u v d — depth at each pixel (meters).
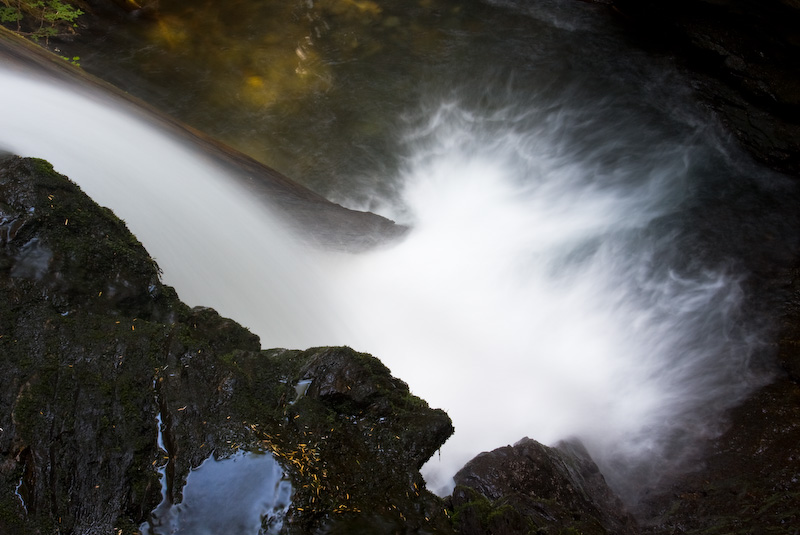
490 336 8.66
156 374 3.97
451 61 14.01
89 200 4.56
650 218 10.59
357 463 4.05
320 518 3.63
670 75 12.79
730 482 6.56
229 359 4.41
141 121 8.62
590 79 13.36
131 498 3.53
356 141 12.48
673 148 11.80
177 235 6.55
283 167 11.98
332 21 15.11
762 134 11.23
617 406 7.98
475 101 13.25
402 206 11.30
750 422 7.33
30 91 7.12
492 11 15.20
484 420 7.34
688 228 10.30
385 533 3.70
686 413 7.70
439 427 4.43
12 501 3.25
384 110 13.09
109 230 4.56
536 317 9.23
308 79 13.68
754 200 10.63
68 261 4.19
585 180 11.59
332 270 8.43
